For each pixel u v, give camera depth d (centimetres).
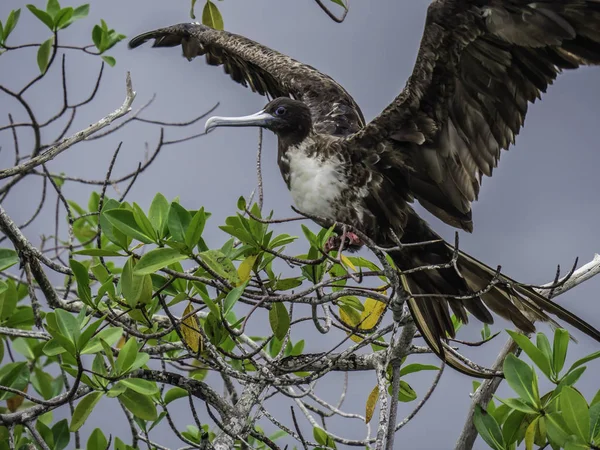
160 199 900
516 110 972
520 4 903
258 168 950
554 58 937
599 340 927
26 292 1125
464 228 1027
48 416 1063
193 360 1104
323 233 934
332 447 949
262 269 927
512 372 884
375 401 940
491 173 995
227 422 906
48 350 856
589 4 894
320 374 897
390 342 905
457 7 914
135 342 861
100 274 918
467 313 1076
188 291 934
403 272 891
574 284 967
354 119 1188
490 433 896
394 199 1040
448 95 980
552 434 832
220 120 1098
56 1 1128
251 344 988
